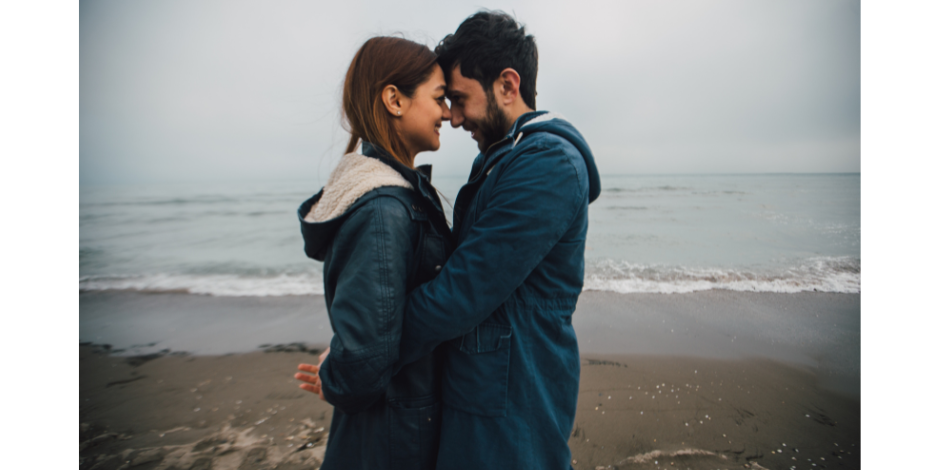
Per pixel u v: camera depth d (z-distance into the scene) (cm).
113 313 504
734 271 669
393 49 99
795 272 656
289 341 397
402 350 90
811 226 1160
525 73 113
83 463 218
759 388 287
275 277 716
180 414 265
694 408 261
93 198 3036
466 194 115
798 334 391
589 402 269
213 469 211
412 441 96
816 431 236
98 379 317
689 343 372
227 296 580
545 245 86
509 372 94
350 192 86
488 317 96
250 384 305
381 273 82
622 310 473
